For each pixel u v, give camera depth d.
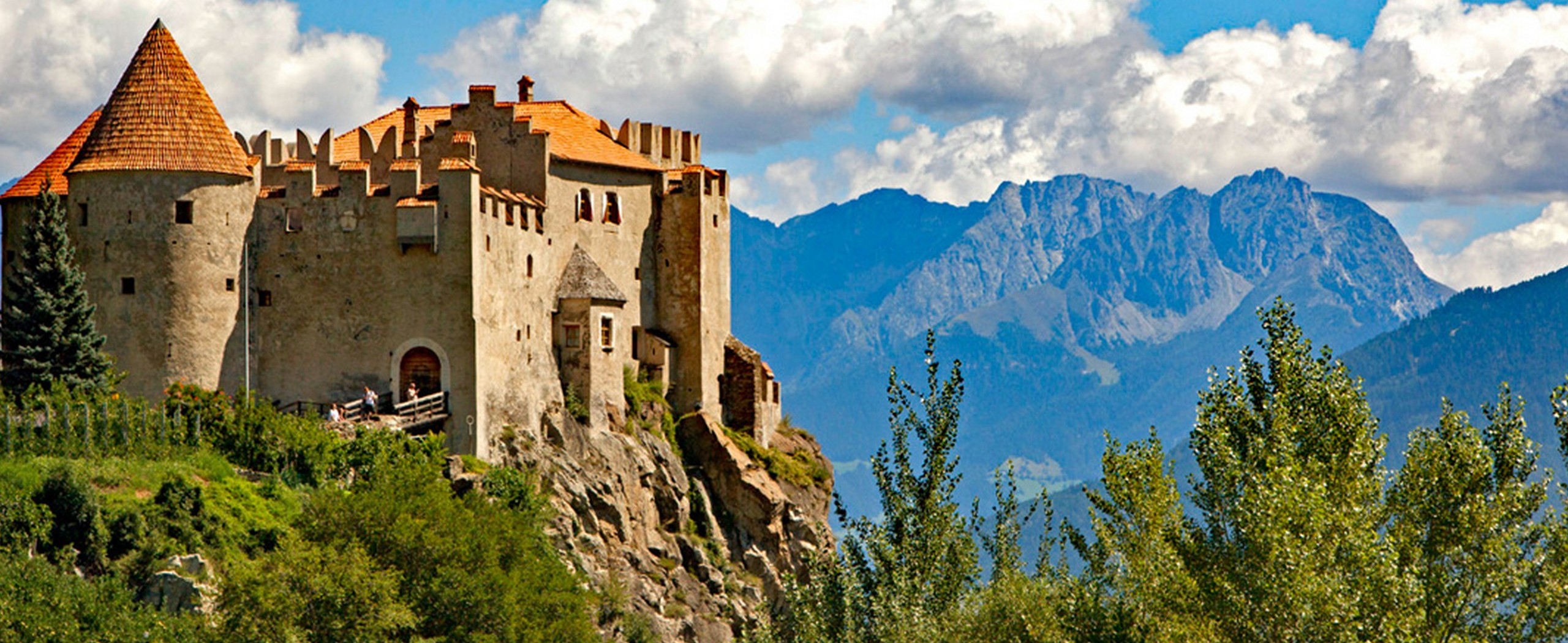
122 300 151.38
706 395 189.62
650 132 190.25
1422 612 101.38
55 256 145.50
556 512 158.75
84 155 152.88
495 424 160.62
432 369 156.62
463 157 163.62
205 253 153.12
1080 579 110.94
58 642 105.19
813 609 119.38
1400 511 105.88
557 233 174.25
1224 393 108.94
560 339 173.50
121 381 149.38
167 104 154.50
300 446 142.25
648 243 188.00
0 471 120.56
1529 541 104.00
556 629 127.75
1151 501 109.00
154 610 113.81
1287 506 98.56
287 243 157.88
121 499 123.56
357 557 115.31
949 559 119.38
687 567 174.88
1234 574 99.75
